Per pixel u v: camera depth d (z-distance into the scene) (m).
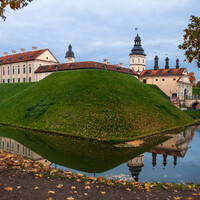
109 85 33.62
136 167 14.09
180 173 13.16
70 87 34.78
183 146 20.39
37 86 39.88
